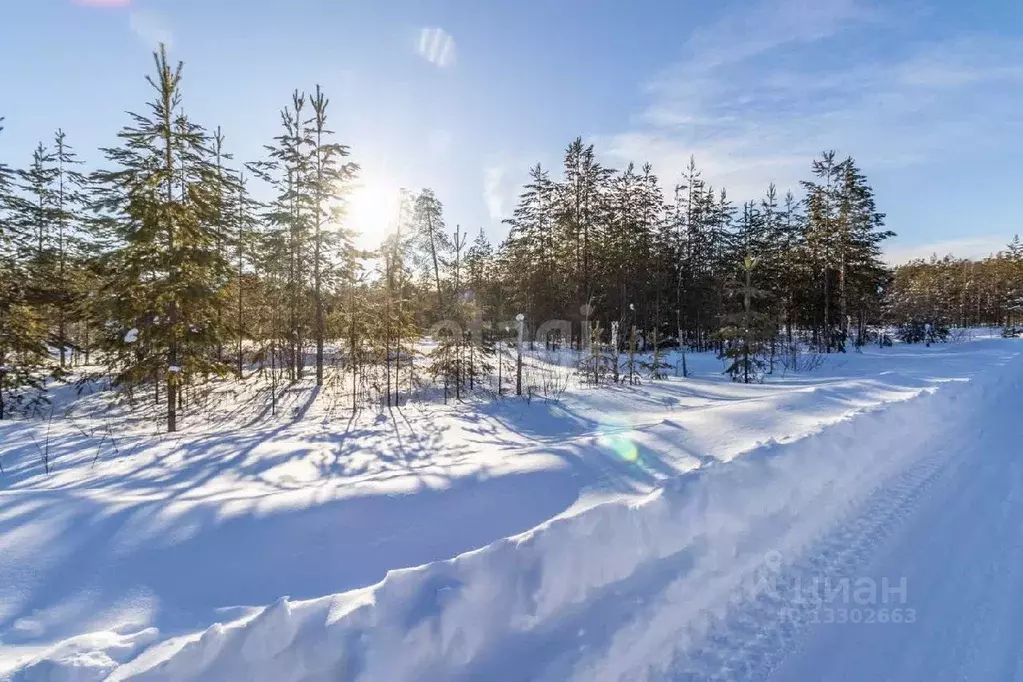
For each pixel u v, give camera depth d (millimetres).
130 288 10531
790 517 4090
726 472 4250
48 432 10086
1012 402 9883
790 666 2578
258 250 19062
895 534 4035
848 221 28688
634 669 2479
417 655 2252
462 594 2502
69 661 2104
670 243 33906
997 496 4848
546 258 31688
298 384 16641
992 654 2709
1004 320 55781
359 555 3473
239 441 8641
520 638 2518
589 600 2844
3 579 3029
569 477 5000
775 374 18078
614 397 13227
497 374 18156
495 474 5031
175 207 10867
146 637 2369
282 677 2094
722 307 28125
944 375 13062
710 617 2914
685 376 18188
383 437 9094
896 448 6203
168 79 10969
